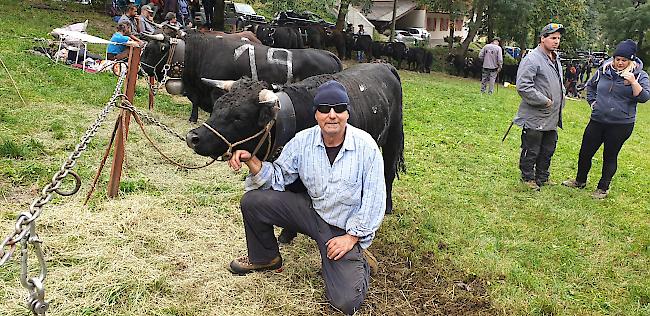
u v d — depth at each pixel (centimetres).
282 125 373
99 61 1138
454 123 1111
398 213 563
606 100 658
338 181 354
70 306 344
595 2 4081
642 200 698
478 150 885
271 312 364
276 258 402
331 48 2594
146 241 435
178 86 748
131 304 355
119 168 506
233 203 527
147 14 1192
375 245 477
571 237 545
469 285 430
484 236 530
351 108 419
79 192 510
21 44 1127
